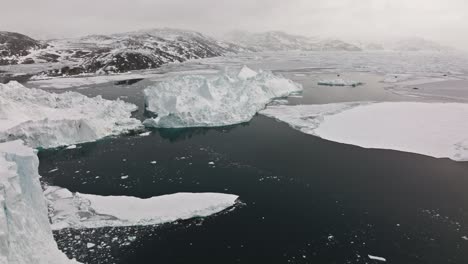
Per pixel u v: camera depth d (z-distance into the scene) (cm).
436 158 3503
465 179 3002
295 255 2031
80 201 2598
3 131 3522
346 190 2823
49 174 3194
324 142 4056
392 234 2225
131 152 3781
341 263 1959
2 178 1431
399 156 3569
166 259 1983
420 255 2020
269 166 3338
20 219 1444
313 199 2681
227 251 2064
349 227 2305
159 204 2553
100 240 2148
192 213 2442
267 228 2300
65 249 2050
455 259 1983
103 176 3139
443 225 2316
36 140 3784
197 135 4422
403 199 2664
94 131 4197
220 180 3036
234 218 2420
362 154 3641
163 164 3422
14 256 1352
